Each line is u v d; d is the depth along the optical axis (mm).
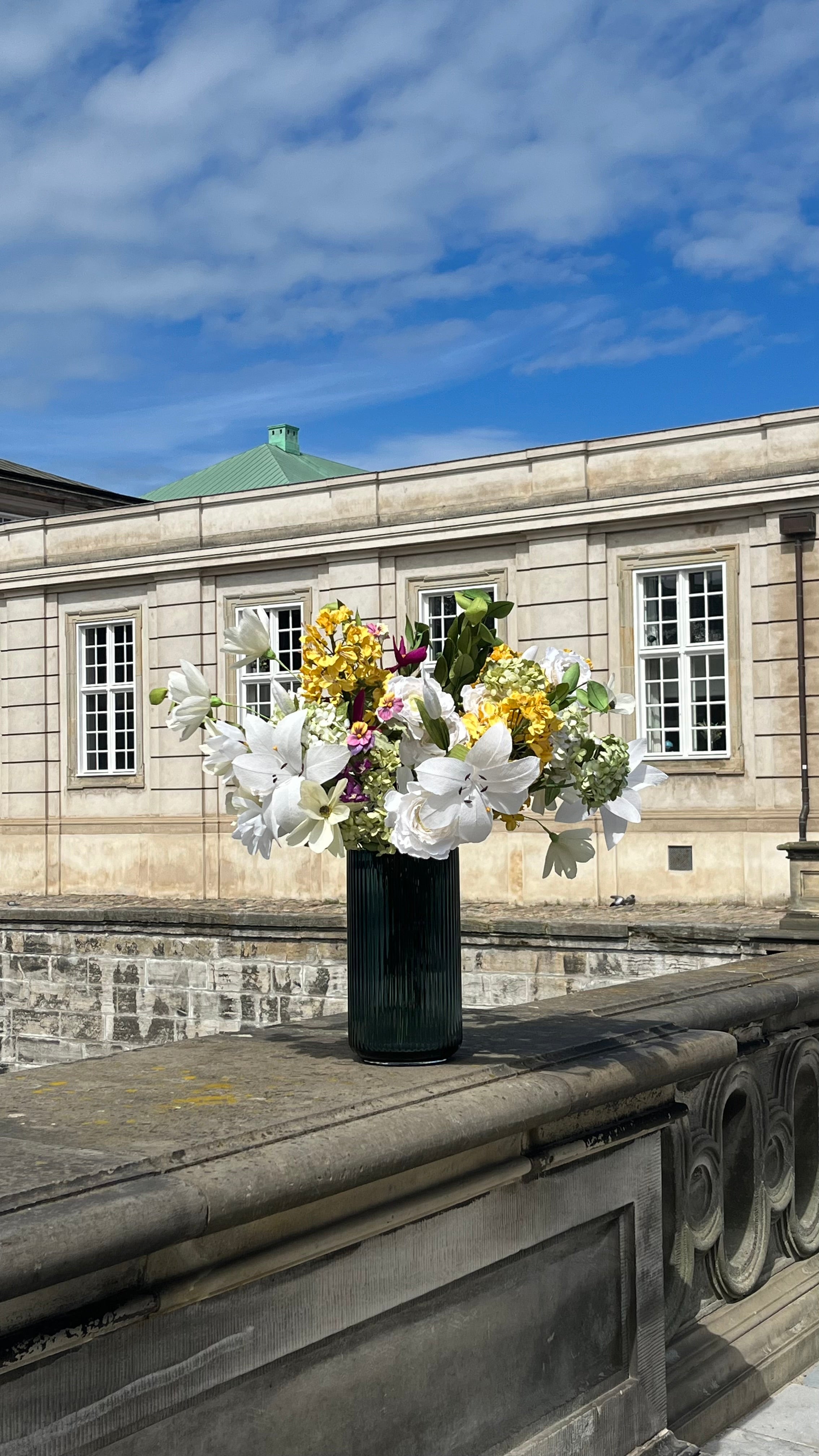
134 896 23875
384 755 2795
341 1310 2410
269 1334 2268
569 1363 3104
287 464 43188
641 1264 3342
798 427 18250
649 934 14617
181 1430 2125
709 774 19062
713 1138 4070
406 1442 2594
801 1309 4348
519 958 15570
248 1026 17734
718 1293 4078
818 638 18234
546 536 20234
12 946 19844
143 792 23969
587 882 19734
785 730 18469
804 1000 4492
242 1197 2082
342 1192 2320
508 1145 2799
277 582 22812
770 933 13469
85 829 24594
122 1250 1893
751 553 18766
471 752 2670
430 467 21172
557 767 2967
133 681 24312
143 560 23812
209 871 23219
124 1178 2035
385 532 21469
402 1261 2557
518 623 20609
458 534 20828
